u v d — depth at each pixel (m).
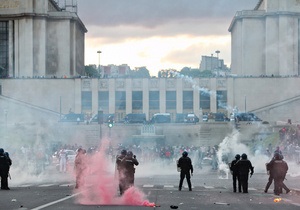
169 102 142.75
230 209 30.97
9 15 153.25
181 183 43.94
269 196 39.12
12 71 153.50
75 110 140.75
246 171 41.91
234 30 166.00
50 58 155.50
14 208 30.36
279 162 41.09
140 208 30.73
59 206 31.50
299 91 139.12
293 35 152.62
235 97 140.38
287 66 152.50
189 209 30.72
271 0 152.88
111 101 142.12
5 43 154.00
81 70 171.38
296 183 51.12
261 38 154.88
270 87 139.50
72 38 156.88
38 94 140.62
